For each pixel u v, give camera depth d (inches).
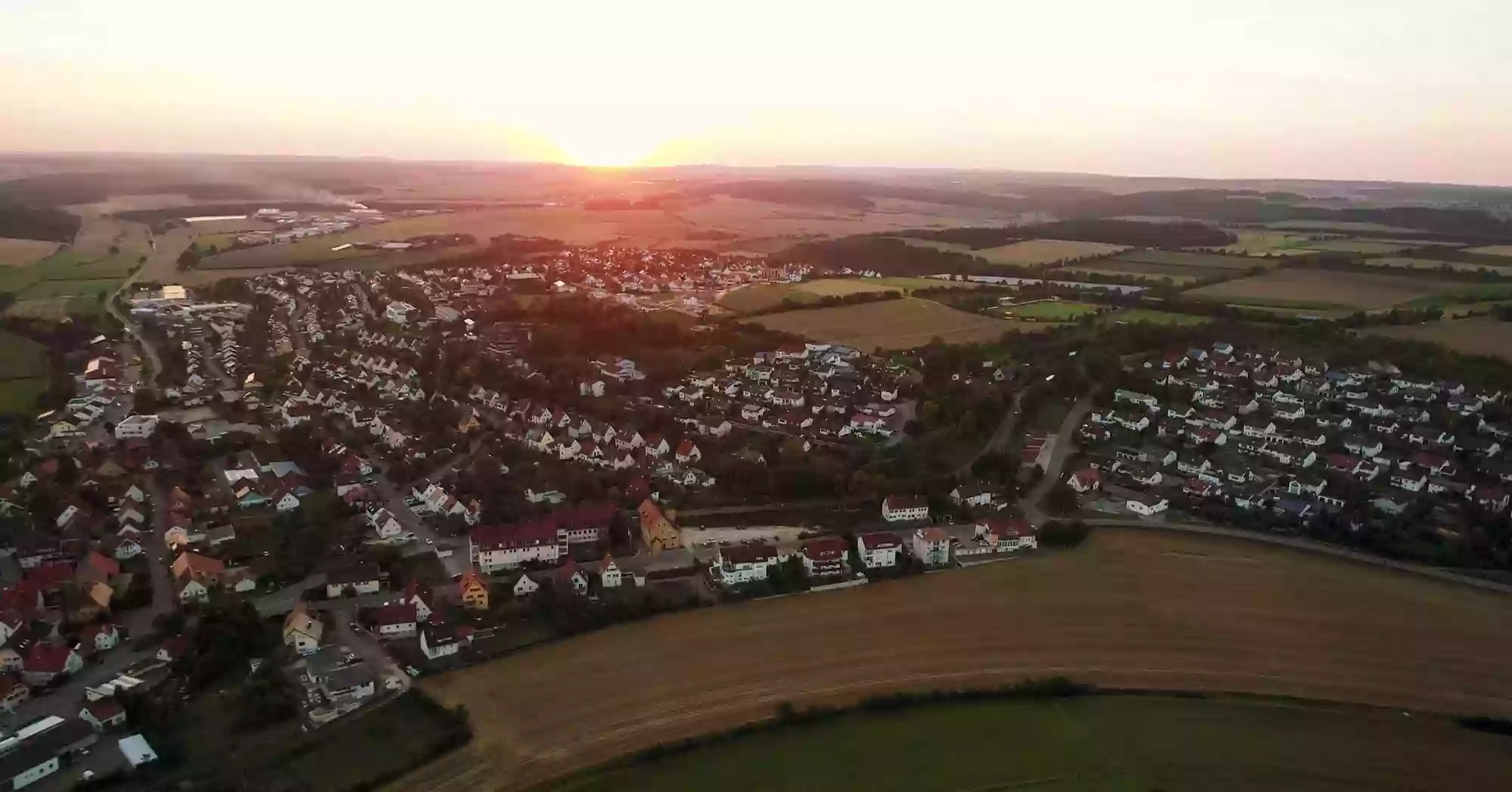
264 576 6264.8
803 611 5959.6
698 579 6373.0
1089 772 4490.7
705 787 4347.9
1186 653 5561.0
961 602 6102.4
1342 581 6446.9
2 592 5905.5
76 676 5226.4
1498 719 4940.9
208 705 4936.0
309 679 5108.3
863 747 4655.5
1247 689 5216.5
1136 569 6594.5
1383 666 5462.6
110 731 4707.2
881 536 6688.0
